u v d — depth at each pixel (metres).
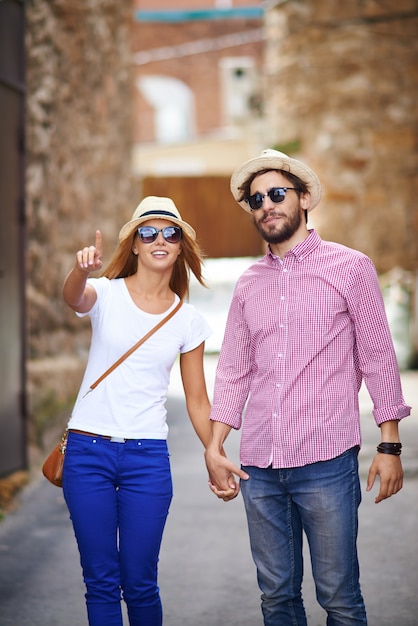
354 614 3.94
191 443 9.71
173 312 4.24
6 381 8.01
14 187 8.36
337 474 3.90
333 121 16.55
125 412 4.10
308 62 16.64
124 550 4.11
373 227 16.59
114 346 4.14
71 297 4.05
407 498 7.27
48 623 4.98
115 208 12.63
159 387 4.19
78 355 10.99
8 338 8.08
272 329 4.00
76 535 4.10
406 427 10.15
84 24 11.20
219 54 30.94
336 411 3.93
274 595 4.04
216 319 17.72
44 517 7.05
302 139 16.91
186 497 7.55
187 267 4.64
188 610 5.12
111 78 12.48
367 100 16.42
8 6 8.26
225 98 31.02
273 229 4.06
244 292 4.14
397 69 16.44
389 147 16.53
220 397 4.21
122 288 4.23
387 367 3.95
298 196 4.11
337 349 3.96
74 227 10.84
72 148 10.77
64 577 5.71
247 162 4.14
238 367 4.20
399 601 5.15
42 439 9.02
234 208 19.47
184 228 4.30
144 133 31.30
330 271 3.98
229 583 5.54
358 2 16.36
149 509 4.09
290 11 16.72
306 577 5.63
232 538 6.43
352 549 3.93
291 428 3.92
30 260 9.27
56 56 10.17
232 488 4.17
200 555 6.07
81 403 4.14
